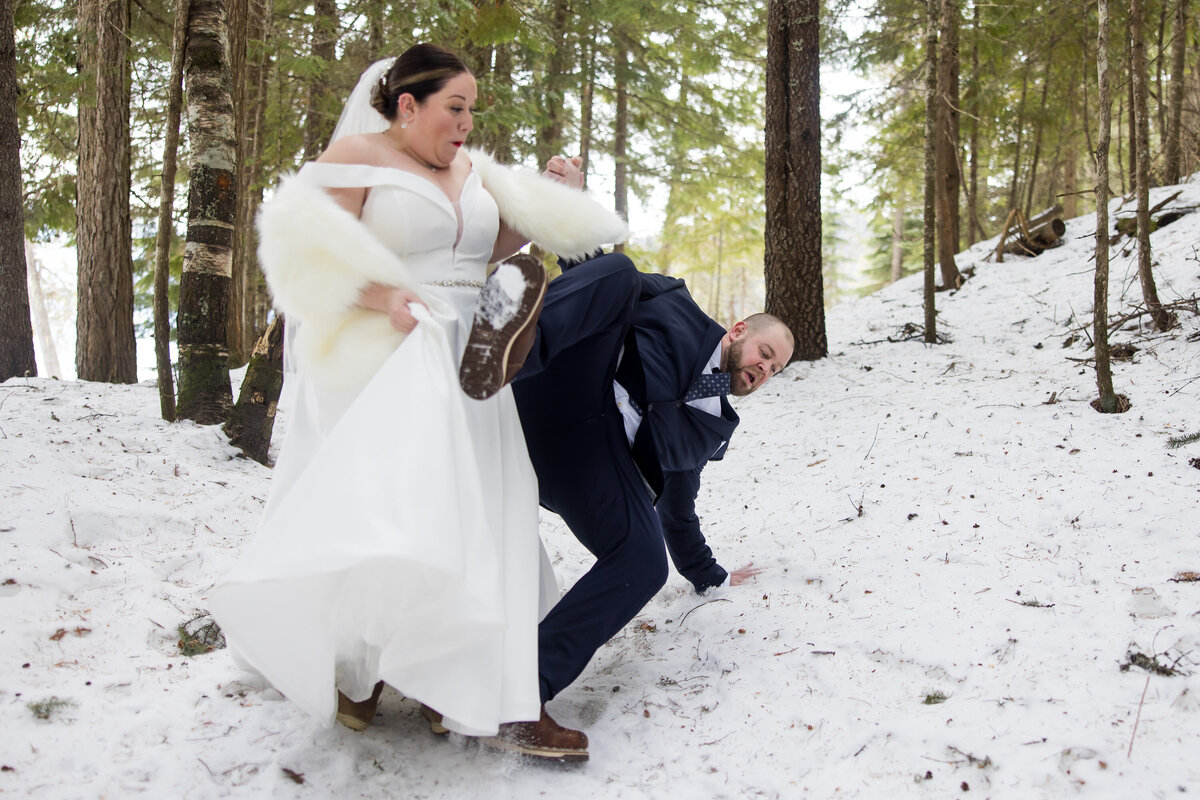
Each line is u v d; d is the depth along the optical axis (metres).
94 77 8.45
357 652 2.18
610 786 2.15
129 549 3.33
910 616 2.84
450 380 2.12
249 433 4.81
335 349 2.19
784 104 7.73
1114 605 2.70
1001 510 3.59
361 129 2.43
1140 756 2.02
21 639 2.53
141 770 2.07
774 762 2.21
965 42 12.99
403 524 1.89
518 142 12.26
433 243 2.29
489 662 2.08
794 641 2.80
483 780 2.15
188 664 2.63
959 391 5.73
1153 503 3.38
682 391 2.67
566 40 12.72
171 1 9.74
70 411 4.88
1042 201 19.27
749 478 4.82
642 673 2.75
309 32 10.09
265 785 2.06
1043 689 2.32
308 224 2.06
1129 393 4.77
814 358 7.64
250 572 1.89
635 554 2.45
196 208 5.00
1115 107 15.96
